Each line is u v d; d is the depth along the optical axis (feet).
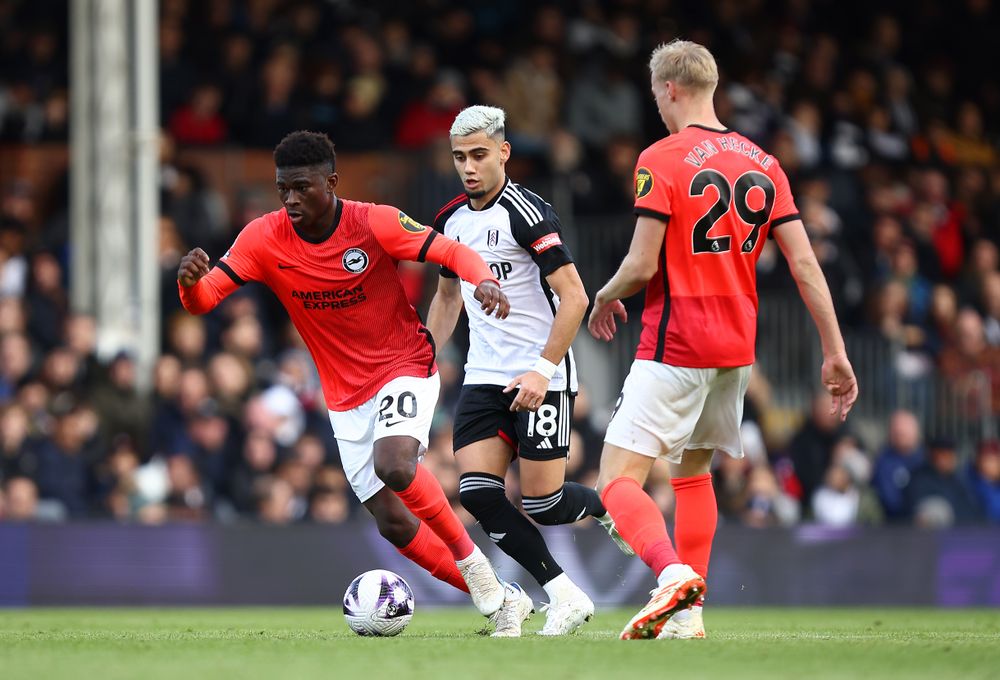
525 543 68.64
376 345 67.62
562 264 67.10
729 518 142.10
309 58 186.39
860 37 229.04
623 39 201.16
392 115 185.37
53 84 186.60
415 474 65.72
